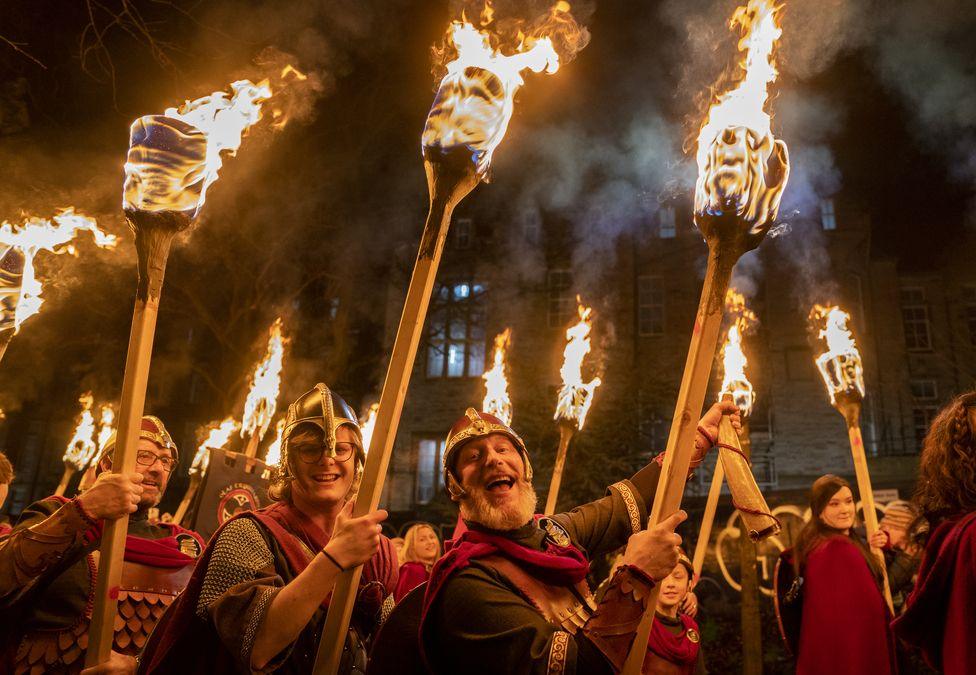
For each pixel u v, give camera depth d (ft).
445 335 71.56
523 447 8.53
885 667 13.37
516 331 70.08
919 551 13.38
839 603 13.74
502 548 7.59
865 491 14.30
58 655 8.95
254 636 6.36
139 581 9.72
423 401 70.64
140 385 6.79
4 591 7.45
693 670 13.61
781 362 68.03
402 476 69.21
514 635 6.68
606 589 6.53
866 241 72.02
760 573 30.55
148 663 7.33
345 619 6.21
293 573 7.45
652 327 70.08
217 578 7.19
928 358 72.28
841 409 14.67
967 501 8.14
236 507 12.10
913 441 68.74
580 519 8.96
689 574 14.20
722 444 7.62
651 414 49.80
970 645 7.32
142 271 6.84
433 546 18.19
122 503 6.68
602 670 6.37
